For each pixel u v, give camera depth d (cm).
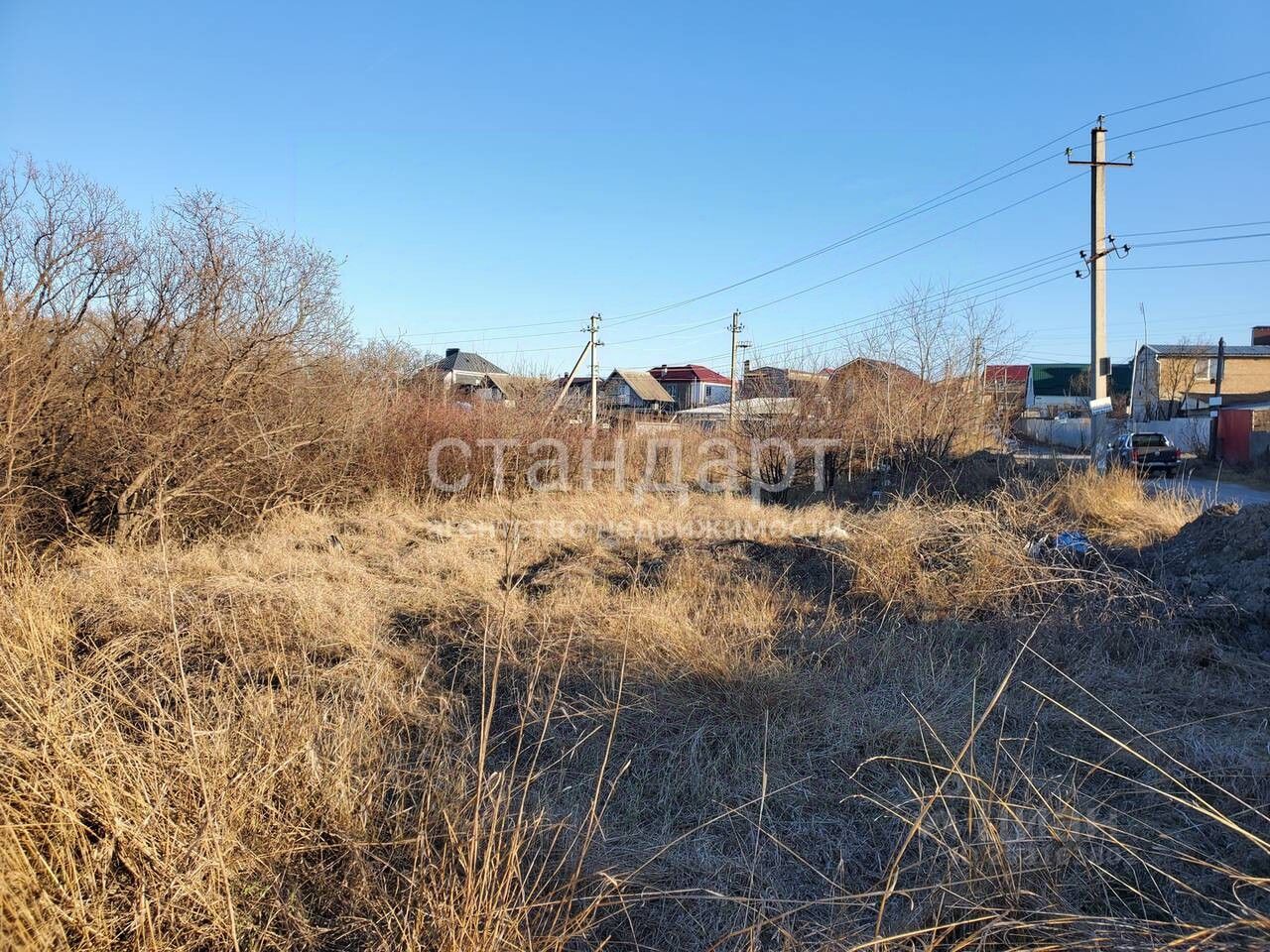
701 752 354
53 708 264
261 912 230
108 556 644
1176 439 2664
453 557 754
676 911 252
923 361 1653
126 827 228
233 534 858
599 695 412
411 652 478
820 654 469
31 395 682
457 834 262
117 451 737
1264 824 291
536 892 245
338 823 265
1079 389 4019
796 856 274
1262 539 592
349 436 1088
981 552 606
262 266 877
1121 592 554
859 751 355
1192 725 374
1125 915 245
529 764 351
